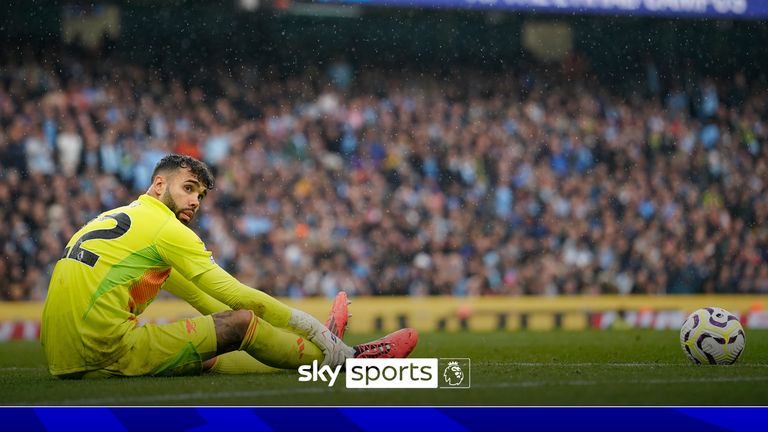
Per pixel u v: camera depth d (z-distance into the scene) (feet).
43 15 233.76
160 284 64.75
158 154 225.56
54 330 62.18
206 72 247.70
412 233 225.35
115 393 57.41
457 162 243.19
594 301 190.70
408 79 261.24
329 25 250.78
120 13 238.48
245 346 63.21
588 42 264.72
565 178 245.04
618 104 264.72
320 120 247.29
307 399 55.62
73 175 215.10
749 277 235.40
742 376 64.44
